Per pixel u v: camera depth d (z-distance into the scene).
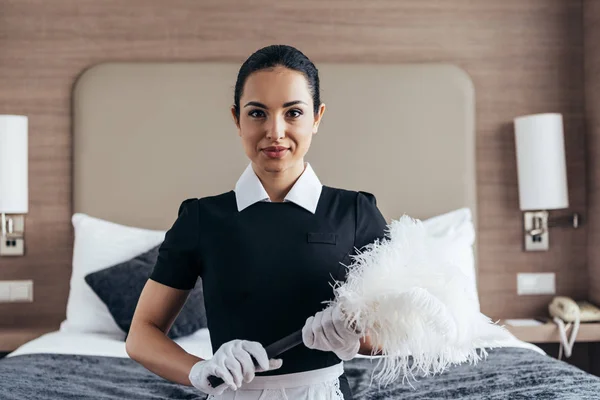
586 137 3.24
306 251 1.10
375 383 1.94
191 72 3.12
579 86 3.27
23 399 1.68
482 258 3.23
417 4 3.22
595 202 3.17
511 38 3.25
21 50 3.12
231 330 1.10
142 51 3.15
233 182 3.12
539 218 3.21
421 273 0.98
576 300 3.25
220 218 1.14
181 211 1.20
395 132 3.16
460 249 2.84
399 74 3.16
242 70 1.11
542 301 3.24
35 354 2.23
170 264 1.16
